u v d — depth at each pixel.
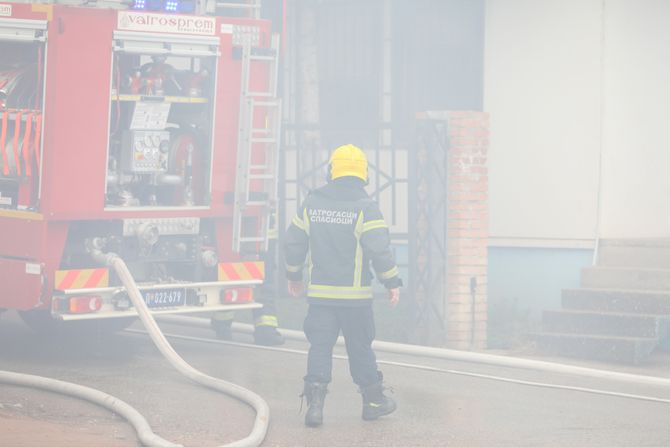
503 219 24.23
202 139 19.30
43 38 17.31
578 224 23.45
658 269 21.92
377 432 13.81
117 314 17.81
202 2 18.95
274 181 19.69
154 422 14.14
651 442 13.61
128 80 18.33
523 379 17.78
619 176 23.30
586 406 15.70
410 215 21.42
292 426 14.07
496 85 24.55
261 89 19.53
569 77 23.64
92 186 17.72
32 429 13.34
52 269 17.55
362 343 14.36
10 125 18.11
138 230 18.28
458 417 14.77
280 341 20.48
